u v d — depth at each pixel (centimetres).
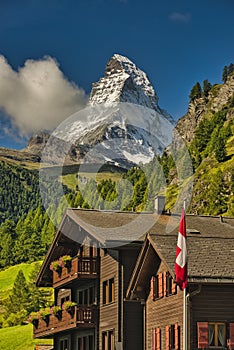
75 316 4319
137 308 4050
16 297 9975
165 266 3591
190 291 3241
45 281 5225
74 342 4728
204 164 16362
